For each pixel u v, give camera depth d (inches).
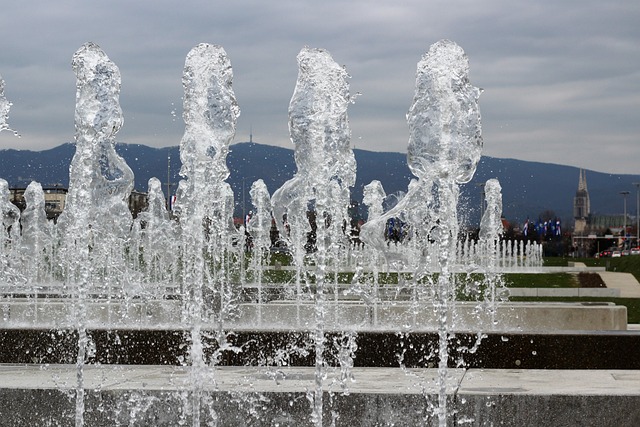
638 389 246.1
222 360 330.0
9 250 751.7
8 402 253.1
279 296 565.0
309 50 337.1
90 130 358.9
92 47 360.5
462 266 1168.2
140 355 331.9
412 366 326.6
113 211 455.5
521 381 263.0
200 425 248.4
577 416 238.1
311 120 336.2
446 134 315.6
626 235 4296.3
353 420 245.0
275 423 246.7
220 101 352.2
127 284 646.5
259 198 755.4
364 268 866.8
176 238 753.0
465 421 241.1
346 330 327.6
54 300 519.5
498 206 743.7
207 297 476.1
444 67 317.4
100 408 251.6
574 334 322.3
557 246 3622.0
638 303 880.9
